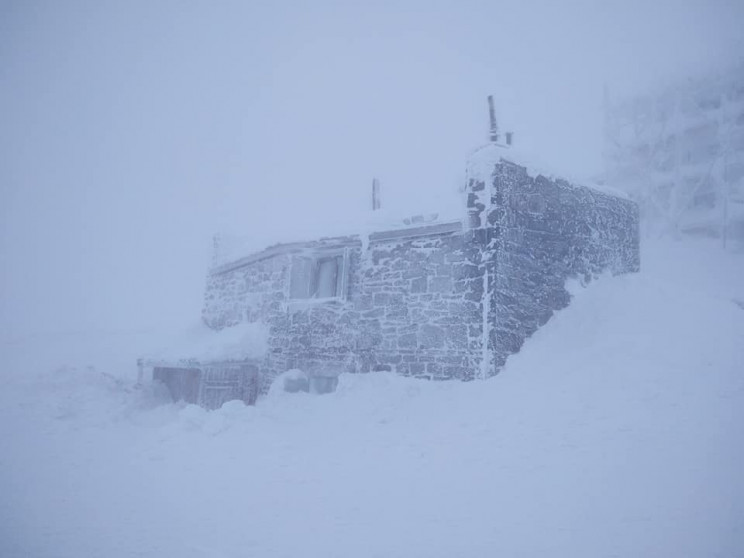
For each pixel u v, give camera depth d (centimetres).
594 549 458
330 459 781
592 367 925
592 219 1246
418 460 748
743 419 682
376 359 1162
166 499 632
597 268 1234
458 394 971
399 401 989
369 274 1216
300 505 604
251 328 1439
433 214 1122
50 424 1095
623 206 1347
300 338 1315
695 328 959
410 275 1145
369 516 566
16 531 539
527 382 938
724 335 920
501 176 1062
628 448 668
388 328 1156
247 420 1026
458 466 706
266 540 512
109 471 752
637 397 799
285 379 1224
